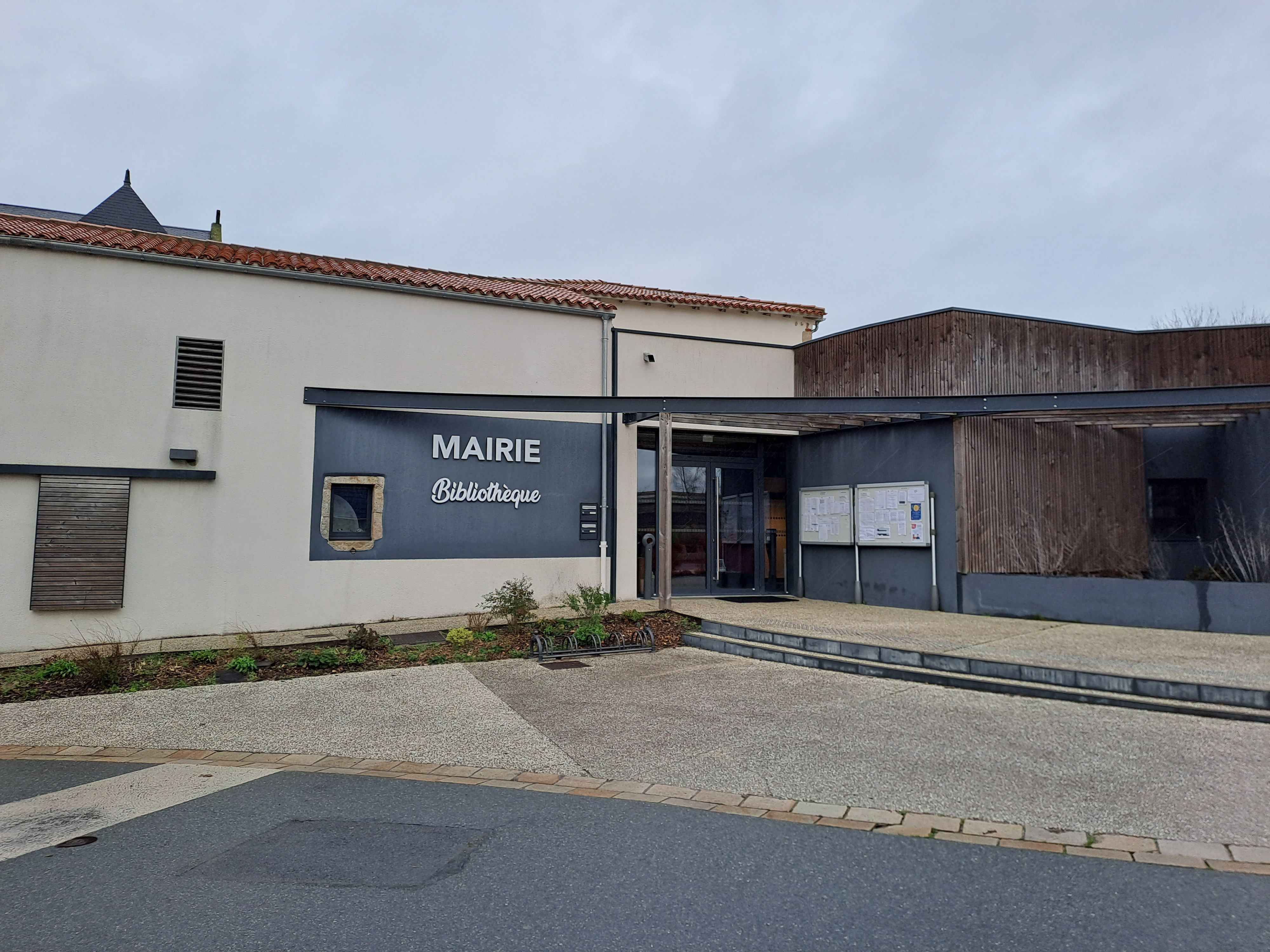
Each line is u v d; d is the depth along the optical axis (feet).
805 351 49.80
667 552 39.34
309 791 17.11
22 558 32.94
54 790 17.21
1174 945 10.73
